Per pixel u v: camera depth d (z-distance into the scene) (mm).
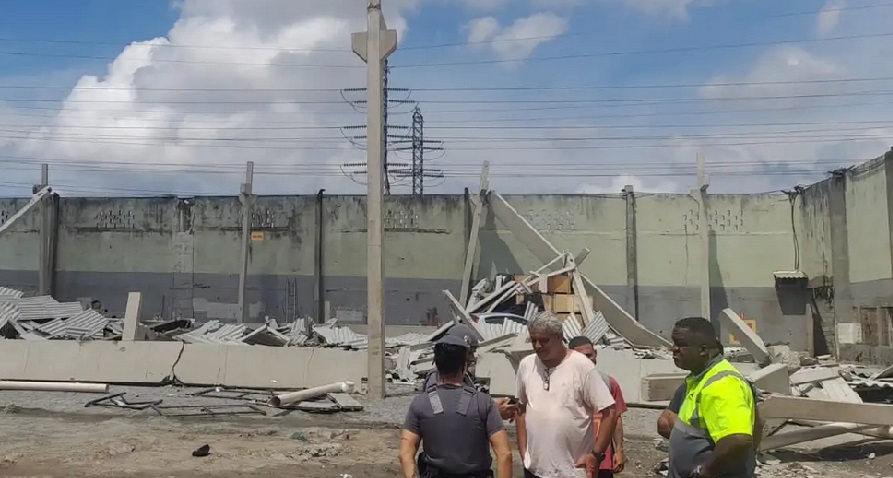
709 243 32094
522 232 30297
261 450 10477
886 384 13906
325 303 32719
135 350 17297
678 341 4637
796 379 13367
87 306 33312
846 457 10594
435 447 4809
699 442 4473
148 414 13703
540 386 5344
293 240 33062
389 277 32688
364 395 15852
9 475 8898
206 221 33469
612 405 5211
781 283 31406
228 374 16891
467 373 5203
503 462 4754
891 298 23766
